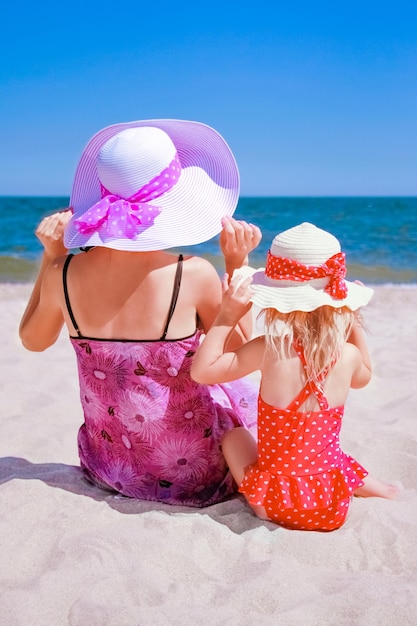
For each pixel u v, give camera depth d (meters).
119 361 2.53
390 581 2.16
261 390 2.57
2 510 2.63
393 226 26.91
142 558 2.29
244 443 2.70
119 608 2.00
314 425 2.49
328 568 2.29
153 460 2.69
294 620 1.95
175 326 2.50
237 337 2.71
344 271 2.53
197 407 2.62
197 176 2.69
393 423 3.79
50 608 2.03
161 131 2.55
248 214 38.41
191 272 2.50
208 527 2.46
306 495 2.50
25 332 2.86
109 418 2.68
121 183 2.44
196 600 2.09
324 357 2.47
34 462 3.29
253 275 2.67
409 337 6.30
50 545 2.39
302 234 2.54
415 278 11.55
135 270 2.48
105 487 2.86
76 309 2.56
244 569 2.25
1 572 2.25
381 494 2.82
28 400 4.21
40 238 2.77
